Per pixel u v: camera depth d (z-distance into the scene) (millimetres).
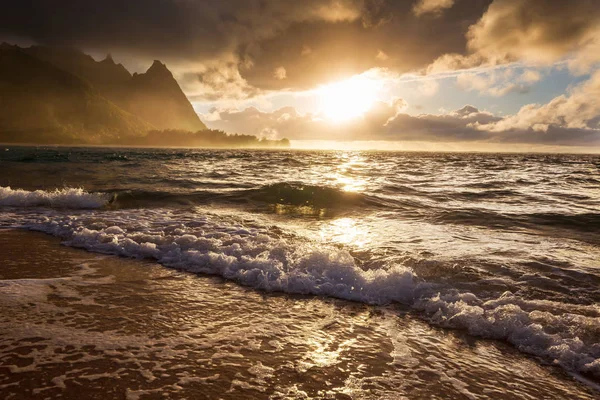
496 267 4773
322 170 24469
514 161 50562
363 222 8023
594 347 2881
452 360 2771
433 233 6906
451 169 27672
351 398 2240
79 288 3977
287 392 2279
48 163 26500
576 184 16703
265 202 10500
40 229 6914
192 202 10398
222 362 2619
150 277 4438
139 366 2516
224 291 4074
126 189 12656
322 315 3527
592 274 4520
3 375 2332
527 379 2541
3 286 3949
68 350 2682
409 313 3619
